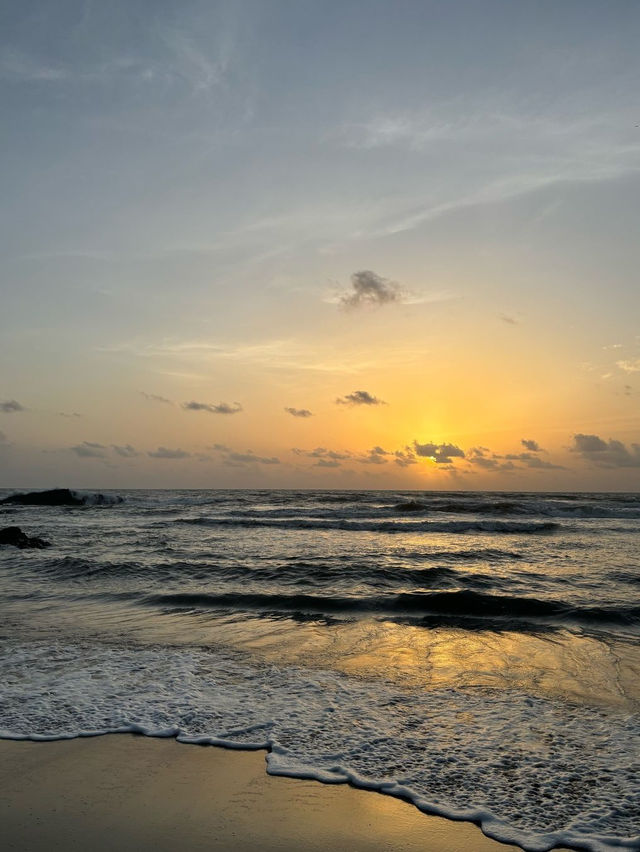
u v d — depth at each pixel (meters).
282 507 47.00
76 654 7.65
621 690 6.28
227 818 3.81
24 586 12.88
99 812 3.88
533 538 23.22
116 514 40.12
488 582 12.78
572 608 10.05
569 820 3.74
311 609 10.57
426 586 12.45
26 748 4.86
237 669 7.04
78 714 5.57
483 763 4.56
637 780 4.25
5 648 7.94
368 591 11.93
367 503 53.34
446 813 3.85
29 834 3.60
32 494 53.16
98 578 13.71
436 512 38.06
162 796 4.09
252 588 12.41
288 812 3.88
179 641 8.38
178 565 14.84
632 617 9.62
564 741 4.95
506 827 3.68
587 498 70.62
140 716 5.53
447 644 8.23
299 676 6.77
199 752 4.79
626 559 16.75
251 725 5.32
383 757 4.67
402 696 6.10
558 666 7.18
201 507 48.59
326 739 5.02
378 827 3.71
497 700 5.98
